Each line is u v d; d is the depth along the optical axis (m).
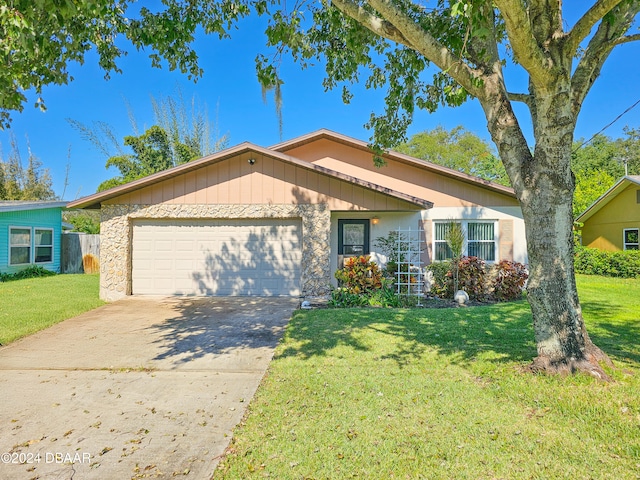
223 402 3.78
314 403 3.65
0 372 4.66
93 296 10.38
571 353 4.00
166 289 10.36
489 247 11.12
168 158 27.45
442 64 4.31
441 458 2.72
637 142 33.25
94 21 5.91
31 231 16.12
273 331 6.59
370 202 9.98
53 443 3.04
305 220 10.00
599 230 19.47
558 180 4.00
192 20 6.03
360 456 2.76
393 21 4.17
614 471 2.52
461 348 5.30
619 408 3.30
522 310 8.08
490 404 3.54
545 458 2.69
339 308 8.56
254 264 10.33
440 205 11.23
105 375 4.56
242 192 10.13
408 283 9.81
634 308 8.38
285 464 2.69
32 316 7.62
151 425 3.32
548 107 3.92
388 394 3.81
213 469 2.67
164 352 5.45
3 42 4.23
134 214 10.14
